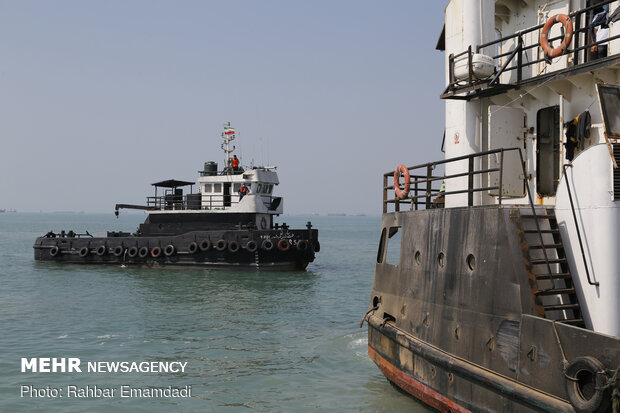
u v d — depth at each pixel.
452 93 12.04
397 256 51.22
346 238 112.12
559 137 10.38
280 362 14.93
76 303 24.80
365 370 14.10
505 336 8.06
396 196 12.55
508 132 11.27
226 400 12.05
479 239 8.82
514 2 12.77
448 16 12.87
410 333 11.01
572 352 6.88
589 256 7.70
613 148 7.41
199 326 19.75
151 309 23.27
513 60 12.70
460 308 9.21
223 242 35.47
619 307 7.36
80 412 11.31
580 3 11.27
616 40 9.77
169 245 36.94
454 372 9.12
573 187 8.01
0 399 12.12
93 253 39.75
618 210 7.44
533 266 7.99
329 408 11.40
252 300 25.83
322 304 24.81
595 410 6.32
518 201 11.47
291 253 35.38
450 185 12.74
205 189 38.31
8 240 87.62
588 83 9.67
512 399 7.71
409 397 11.92
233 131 39.66
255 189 37.25
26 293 27.86
